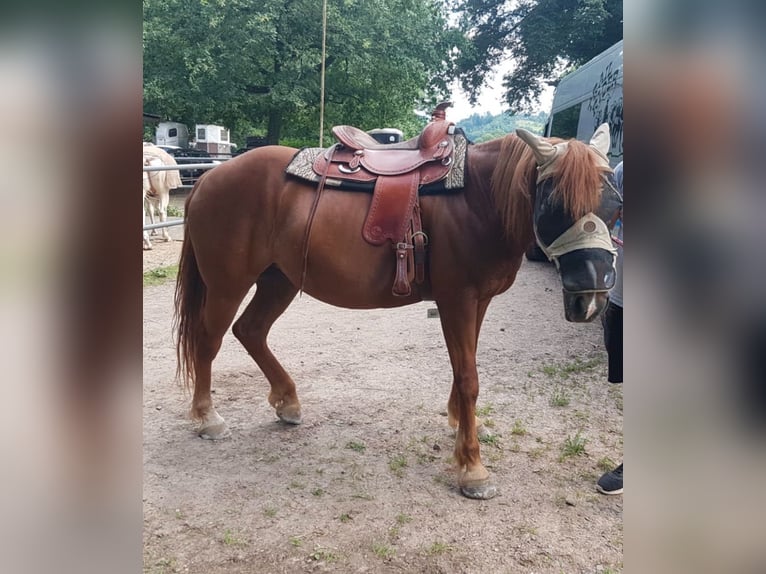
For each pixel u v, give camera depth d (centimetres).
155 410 293
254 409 296
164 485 220
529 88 1739
